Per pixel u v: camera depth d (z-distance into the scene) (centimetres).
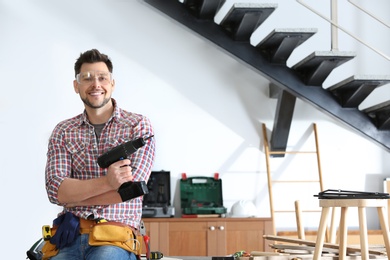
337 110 629
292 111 665
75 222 327
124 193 318
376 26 713
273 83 678
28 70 668
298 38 577
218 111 691
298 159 695
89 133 344
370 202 355
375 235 657
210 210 653
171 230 637
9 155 659
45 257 330
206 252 638
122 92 681
